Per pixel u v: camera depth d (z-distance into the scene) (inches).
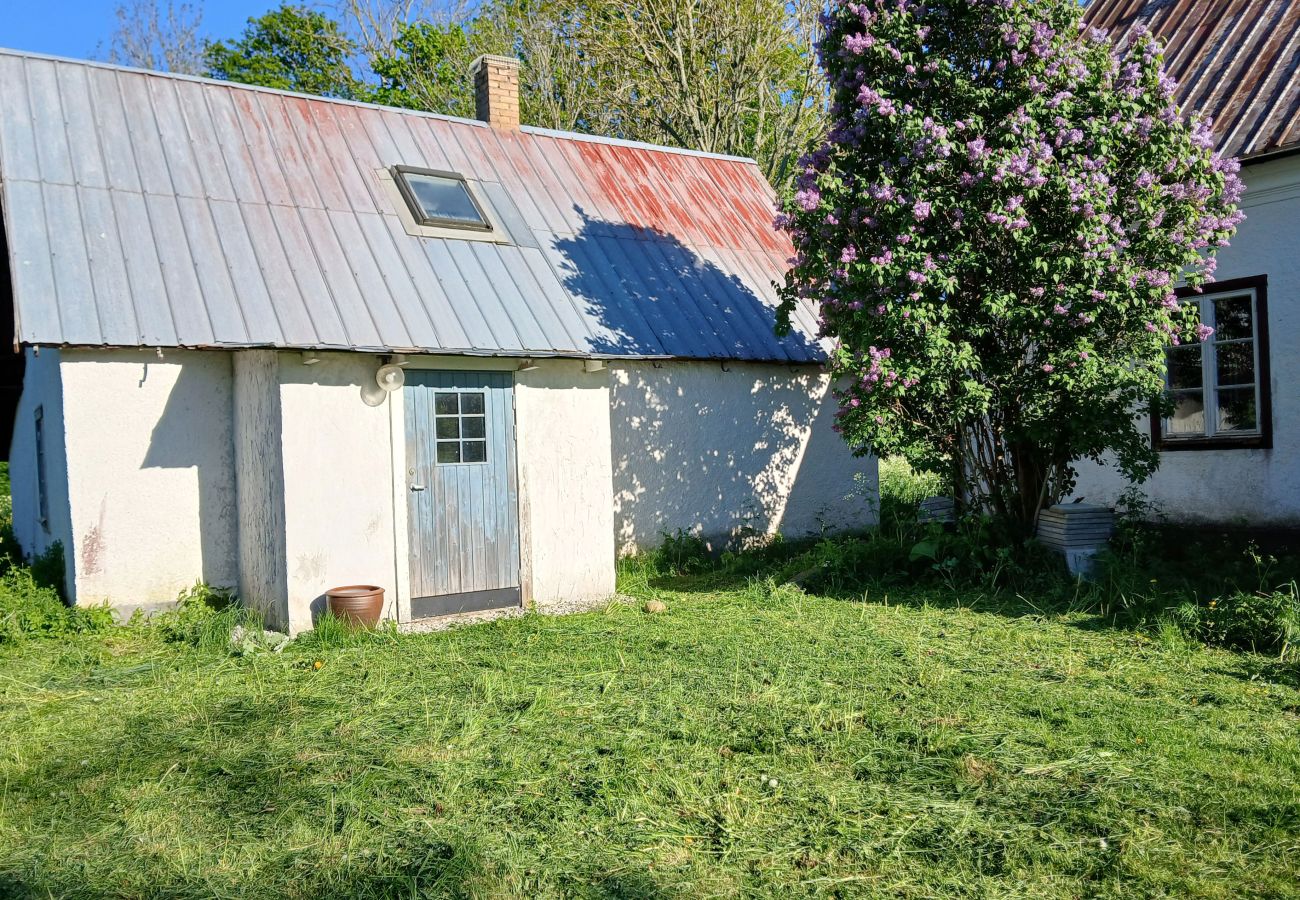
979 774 157.6
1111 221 285.9
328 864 132.4
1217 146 342.6
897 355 302.2
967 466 346.3
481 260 354.3
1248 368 353.4
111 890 126.9
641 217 452.8
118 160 322.7
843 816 142.8
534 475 324.5
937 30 303.6
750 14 828.6
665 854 133.6
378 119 411.8
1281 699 192.9
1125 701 193.8
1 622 271.4
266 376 287.4
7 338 391.9
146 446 306.8
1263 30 381.1
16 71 334.0
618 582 360.5
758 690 208.8
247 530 309.9
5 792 162.7
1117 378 291.0
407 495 298.4
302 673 237.3
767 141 883.4
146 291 284.4
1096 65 293.7
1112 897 119.0
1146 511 366.6
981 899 119.6
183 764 174.6
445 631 283.6
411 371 300.5
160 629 289.4
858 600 309.6
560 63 914.7
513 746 177.2
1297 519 333.7
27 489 433.1
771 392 450.9
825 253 308.7
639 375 411.5
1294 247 332.5
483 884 125.3
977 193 284.2
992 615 279.3
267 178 346.3
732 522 437.7
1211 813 139.7
